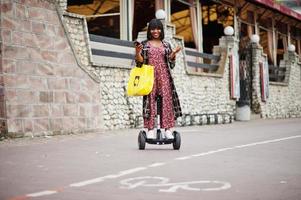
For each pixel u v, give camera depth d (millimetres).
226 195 4648
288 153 8273
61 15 13445
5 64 11812
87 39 15023
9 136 11688
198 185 5180
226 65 22891
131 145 9844
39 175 5844
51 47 13062
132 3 20266
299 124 19047
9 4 12031
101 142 10633
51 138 11938
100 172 6078
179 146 8852
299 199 4484
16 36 12141
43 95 12727
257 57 26000
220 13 25672
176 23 22750
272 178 5633
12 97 11898
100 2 20641
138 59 8508
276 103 28391
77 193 4734
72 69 13648
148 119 8898
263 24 30703
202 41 24703
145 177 5684
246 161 7164
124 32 20078
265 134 13094
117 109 16016
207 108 21266
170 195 4648
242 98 24000
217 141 10797
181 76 19453
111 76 15820
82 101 13898
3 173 6004
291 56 30672
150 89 8516
